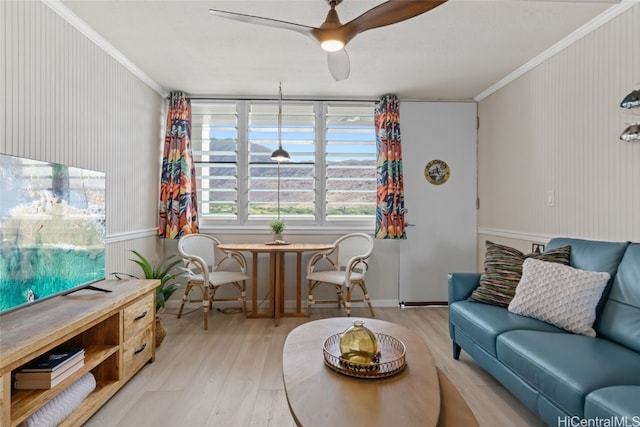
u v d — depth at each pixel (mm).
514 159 3498
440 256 4219
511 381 1861
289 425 1848
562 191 2828
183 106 3969
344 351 1491
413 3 1635
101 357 1963
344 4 2275
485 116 4078
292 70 3418
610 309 1895
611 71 2361
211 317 3725
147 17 2469
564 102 2805
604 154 2422
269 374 2420
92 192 2328
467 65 3285
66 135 2434
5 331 1552
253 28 2621
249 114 4148
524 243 3332
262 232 4125
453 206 4230
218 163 4152
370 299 4172
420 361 1539
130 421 1873
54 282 1936
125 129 3230
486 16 2439
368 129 4195
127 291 2277
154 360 2625
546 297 2074
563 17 2438
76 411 1782
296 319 3670
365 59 3154
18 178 1683
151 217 3779
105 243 2691
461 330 2488
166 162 3896
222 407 2012
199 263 3375
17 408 1482
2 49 1925
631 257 1911
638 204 2176
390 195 4004
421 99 4215
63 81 2400
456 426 1251
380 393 1271
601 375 1419
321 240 4164
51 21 2285
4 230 1598
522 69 3311
